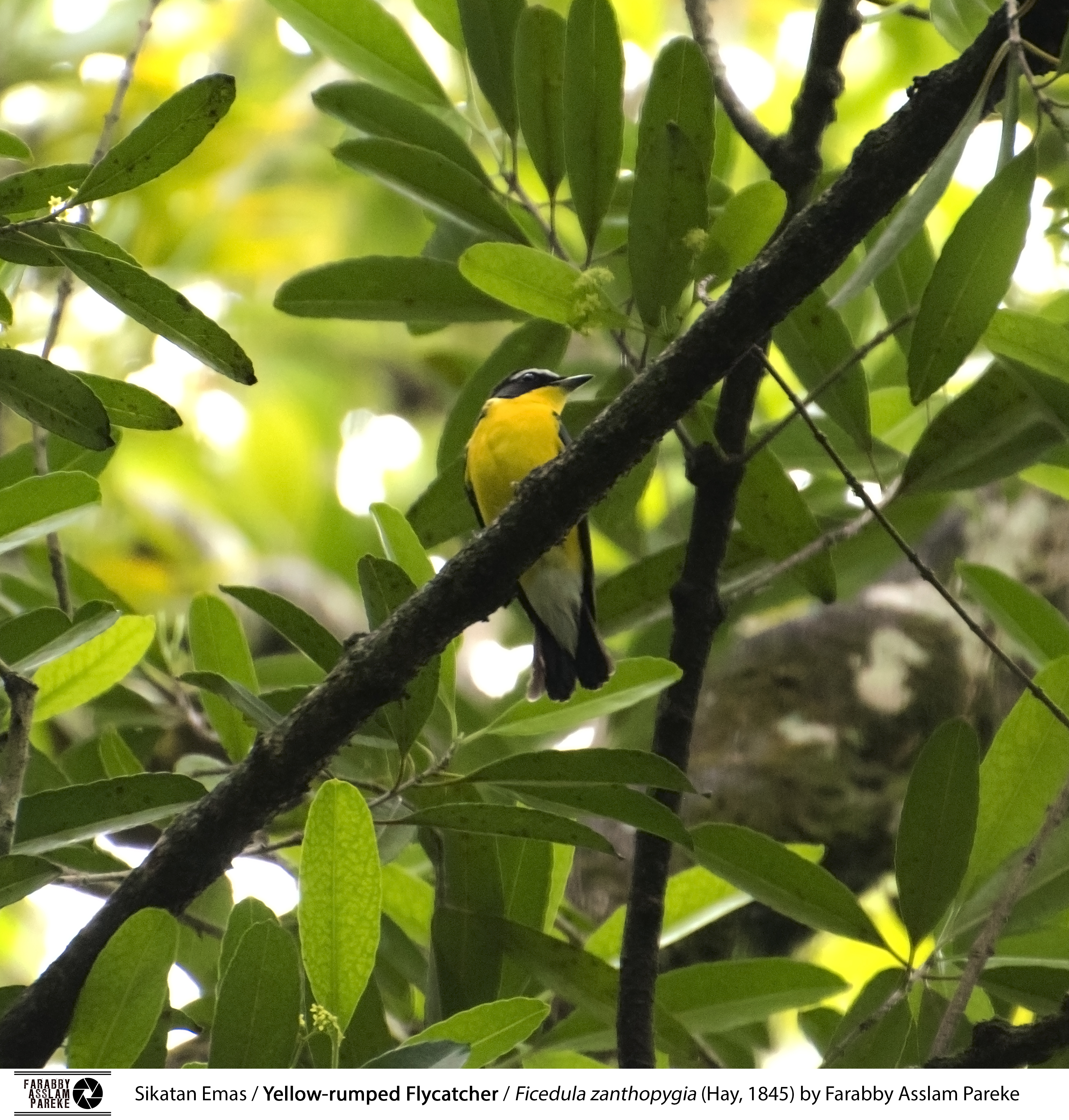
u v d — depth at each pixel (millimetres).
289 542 13867
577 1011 6438
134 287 4617
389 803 6523
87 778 7852
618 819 5629
